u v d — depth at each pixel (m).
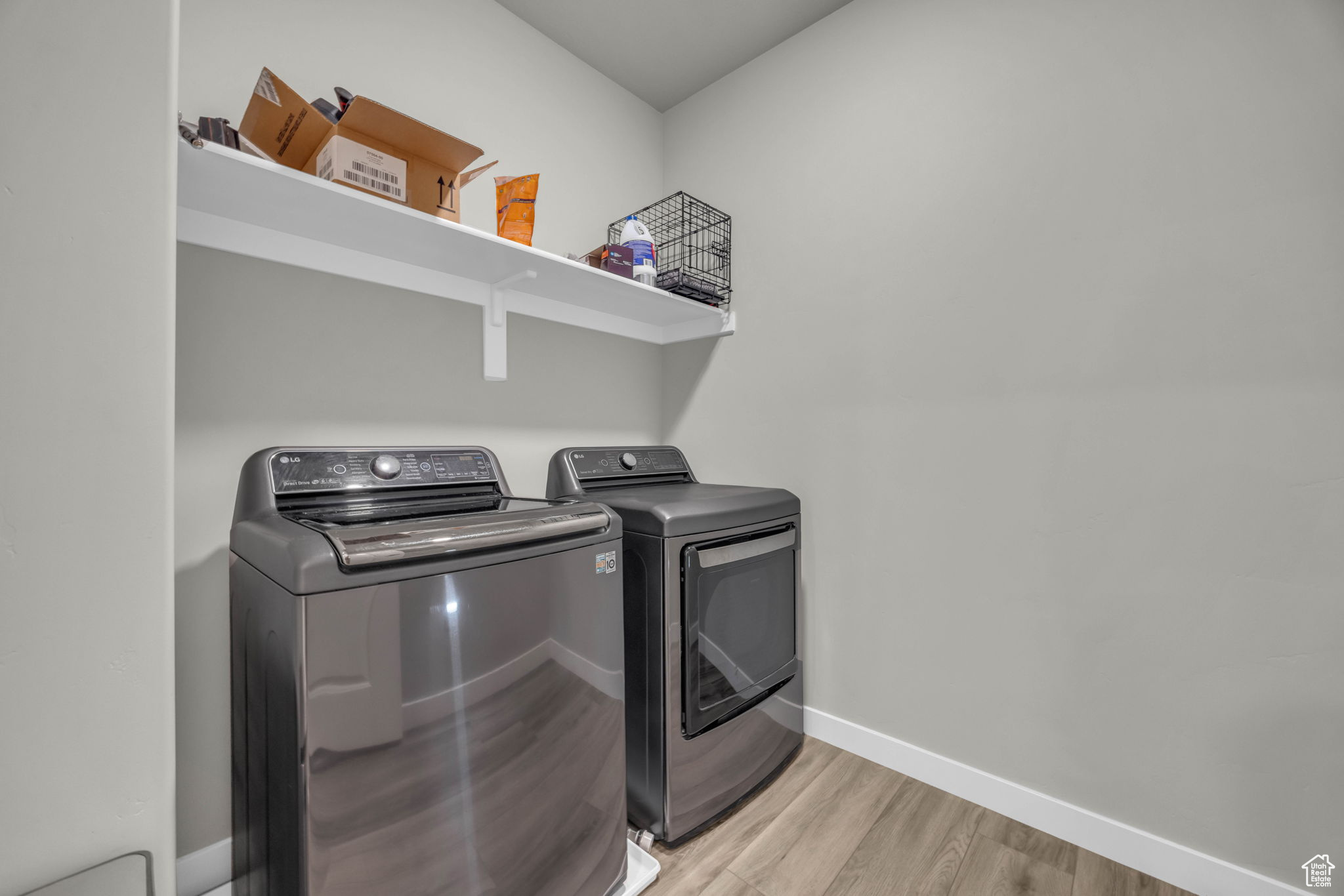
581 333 1.93
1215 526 1.13
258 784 0.89
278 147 1.03
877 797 1.46
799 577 1.68
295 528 0.86
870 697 1.65
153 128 0.59
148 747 0.59
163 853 0.60
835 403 1.73
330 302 1.32
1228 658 1.11
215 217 1.13
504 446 1.69
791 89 1.86
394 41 1.45
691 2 1.71
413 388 1.47
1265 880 1.07
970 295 1.46
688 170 2.18
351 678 0.76
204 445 1.14
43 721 0.53
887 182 1.62
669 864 1.22
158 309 0.60
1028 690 1.36
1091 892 1.14
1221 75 1.12
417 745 0.82
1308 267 1.03
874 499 1.64
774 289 1.90
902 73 1.59
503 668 0.92
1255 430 1.08
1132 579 1.22
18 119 0.52
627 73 2.04
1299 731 1.04
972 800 1.44
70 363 0.55
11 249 0.52
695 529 1.31
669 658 1.25
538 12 1.74
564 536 1.04
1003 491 1.40
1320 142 1.02
